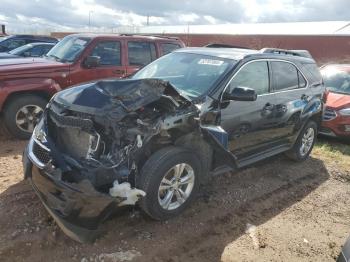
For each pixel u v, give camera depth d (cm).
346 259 321
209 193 494
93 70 740
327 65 1029
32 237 363
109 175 348
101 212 338
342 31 3403
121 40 786
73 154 372
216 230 414
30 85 638
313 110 635
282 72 573
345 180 609
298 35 2939
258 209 473
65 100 390
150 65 567
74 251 353
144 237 384
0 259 333
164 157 382
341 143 851
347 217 486
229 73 476
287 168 626
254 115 505
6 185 459
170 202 408
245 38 3203
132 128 363
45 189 357
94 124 359
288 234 427
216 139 416
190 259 364
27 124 647
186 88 469
